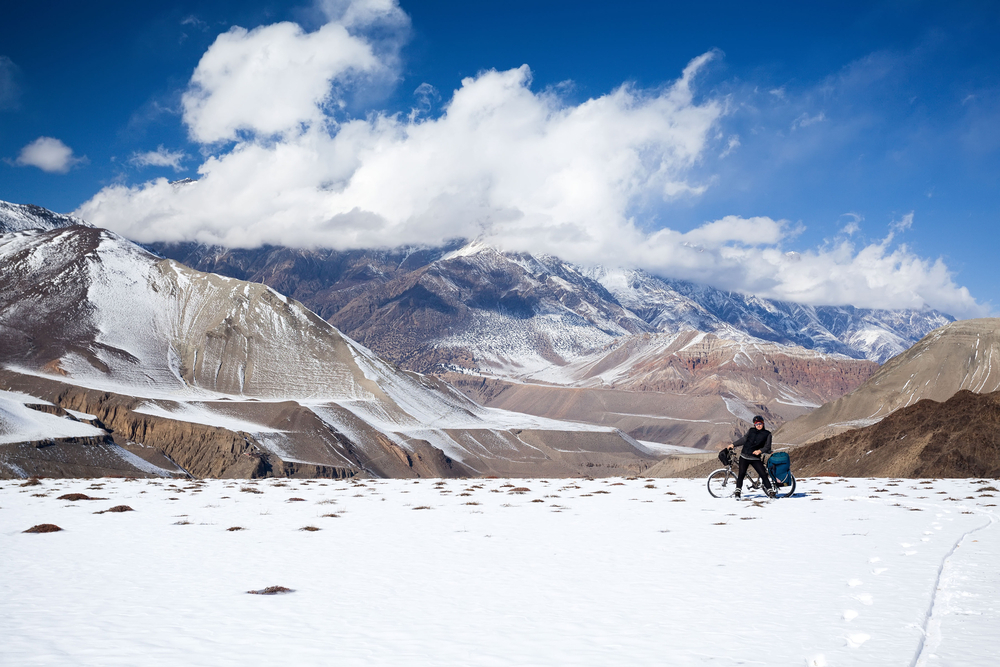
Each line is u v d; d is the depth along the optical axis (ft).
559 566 63.16
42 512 103.76
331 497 130.82
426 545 74.74
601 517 97.04
